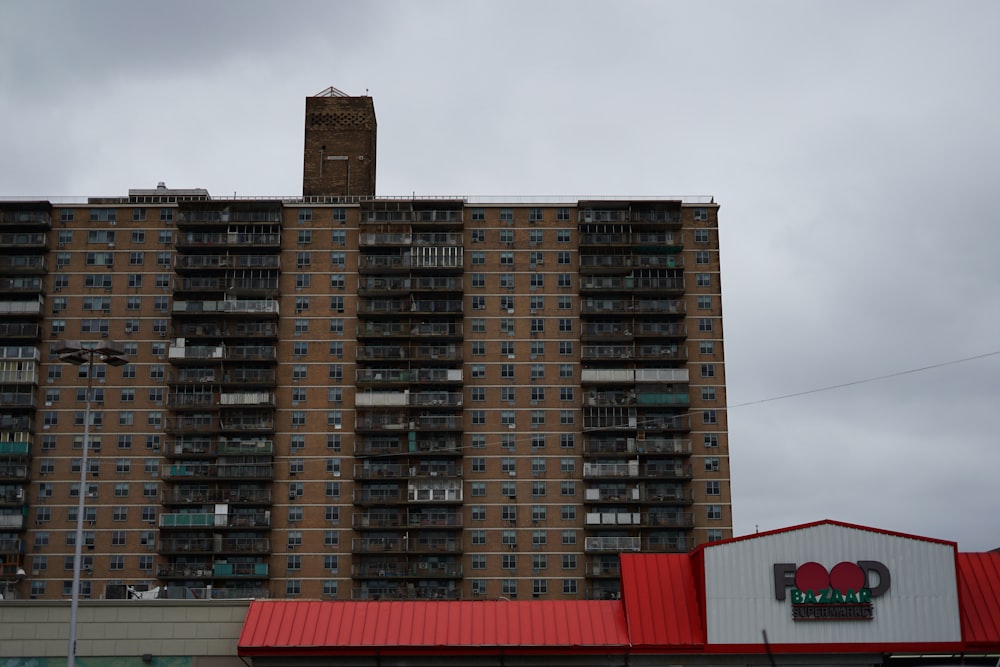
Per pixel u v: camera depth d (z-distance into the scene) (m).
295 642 68.12
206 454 133.38
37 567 131.50
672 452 133.88
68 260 140.12
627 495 133.50
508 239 141.62
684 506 133.25
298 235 140.75
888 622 69.06
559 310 139.50
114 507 133.00
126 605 70.50
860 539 70.19
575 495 134.00
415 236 140.25
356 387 136.25
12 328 136.88
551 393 137.12
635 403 135.62
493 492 133.88
